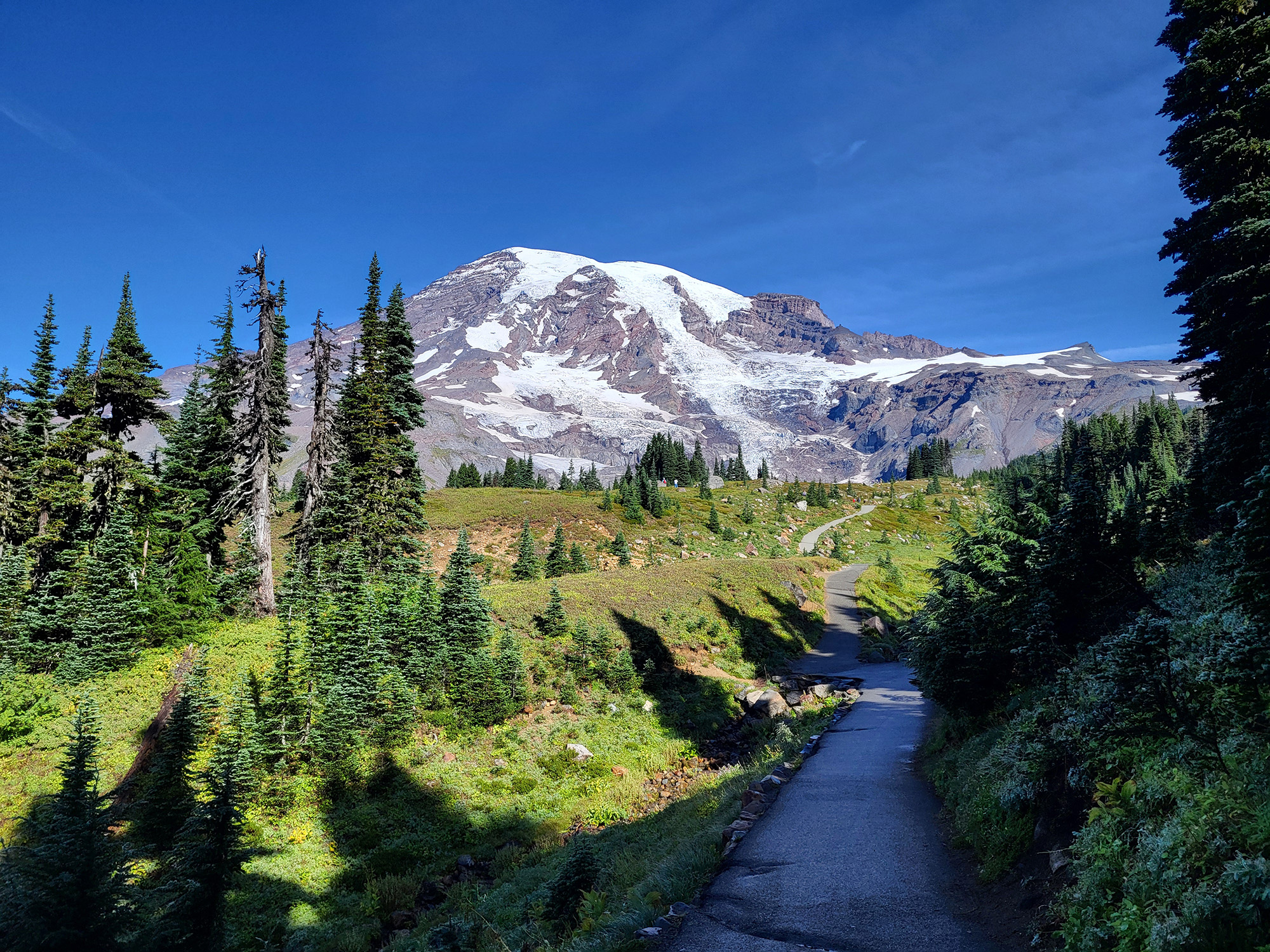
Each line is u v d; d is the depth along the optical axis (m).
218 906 10.78
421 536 76.88
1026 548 16.39
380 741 23.05
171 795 17.31
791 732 26.16
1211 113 17.09
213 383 34.09
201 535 34.22
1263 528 6.32
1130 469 60.28
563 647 33.53
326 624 23.75
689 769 25.64
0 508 31.58
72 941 8.48
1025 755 10.40
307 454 35.59
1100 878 6.79
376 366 38.56
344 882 17.44
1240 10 16.78
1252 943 4.90
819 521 121.88
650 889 10.72
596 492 129.12
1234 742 6.82
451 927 13.87
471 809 21.80
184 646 27.72
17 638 26.27
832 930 8.20
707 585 50.19
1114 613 13.76
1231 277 16.28
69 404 33.56
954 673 16.53
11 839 16.98
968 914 8.41
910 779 15.98
